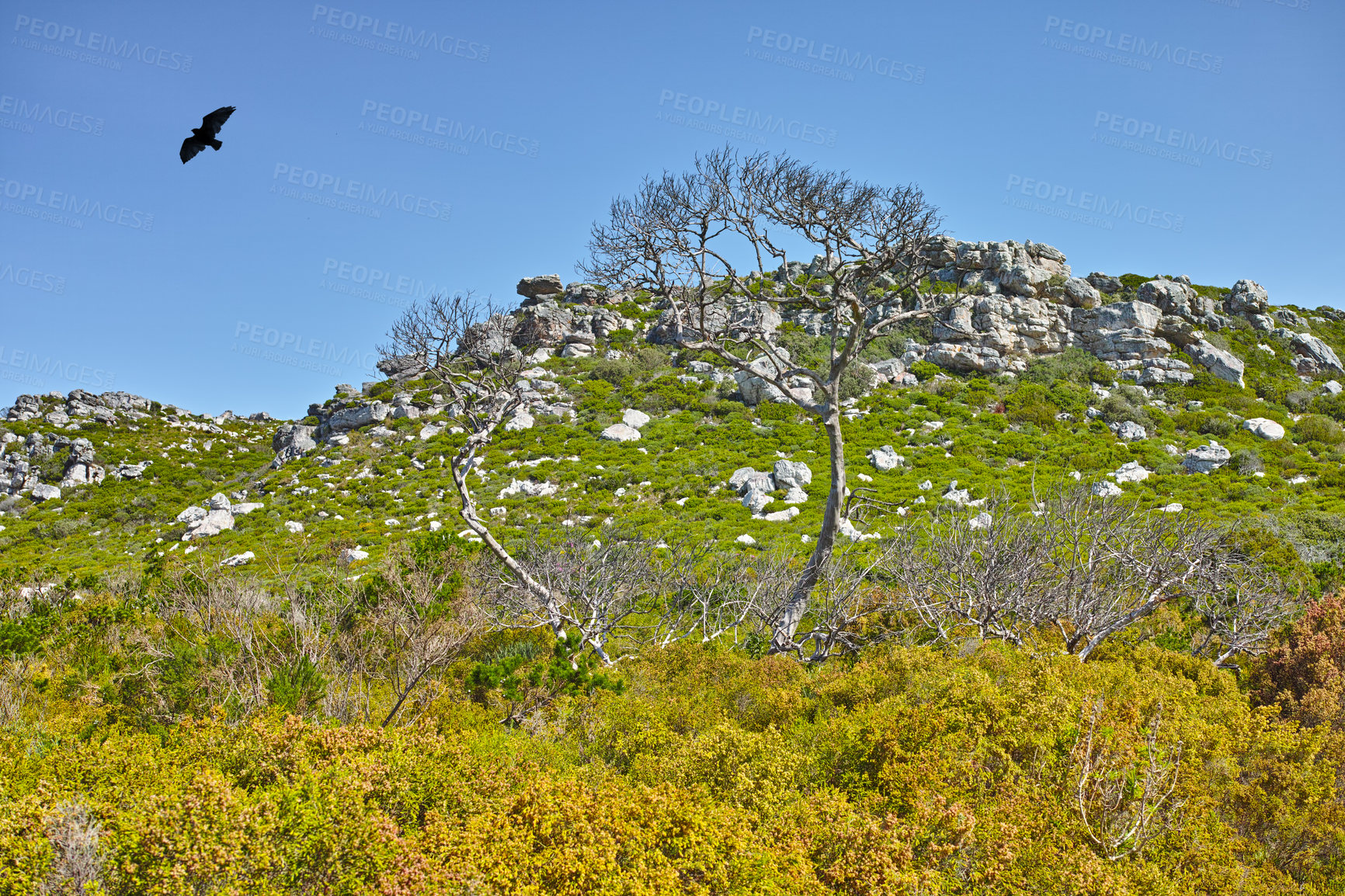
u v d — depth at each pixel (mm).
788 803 5879
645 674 9828
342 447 41344
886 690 8117
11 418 54219
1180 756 6418
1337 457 32000
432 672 9266
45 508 39750
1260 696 9602
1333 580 14812
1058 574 12180
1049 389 39500
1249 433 35031
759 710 8164
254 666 8359
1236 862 5582
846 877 4867
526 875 4633
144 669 8500
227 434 60156
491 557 14734
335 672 8703
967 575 12328
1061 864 4898
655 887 4578
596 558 14492
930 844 5148
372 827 4637
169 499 39750
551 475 33156
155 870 4078
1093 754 6172
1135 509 13594
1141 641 11734
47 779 5336
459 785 5688
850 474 30578
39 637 10992
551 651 11234
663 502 29609
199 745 6137
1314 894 5461
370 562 20844
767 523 25500
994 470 30281
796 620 12789
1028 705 6957
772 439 35875
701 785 6035
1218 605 12578
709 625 14164
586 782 6141
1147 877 4812
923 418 36812
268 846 4309
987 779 6246
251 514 32969
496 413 14023
